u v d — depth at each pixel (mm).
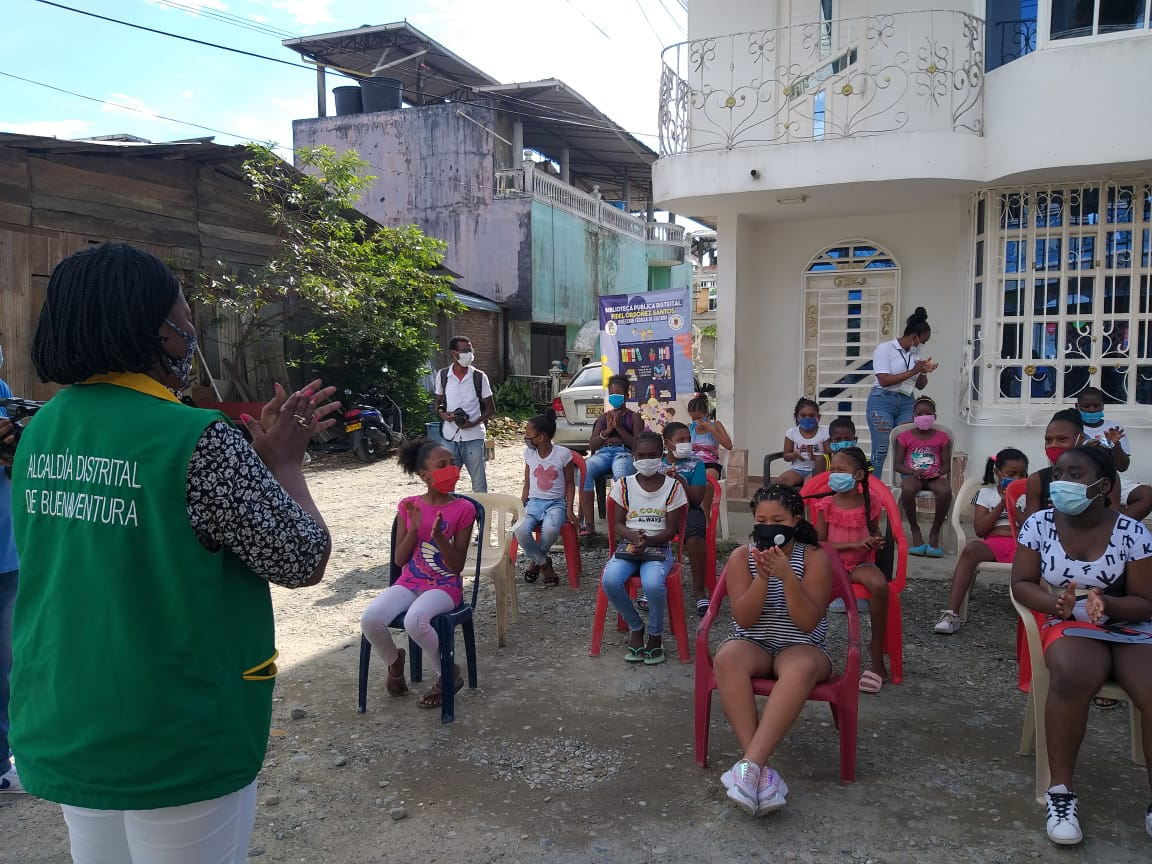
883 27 7863
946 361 8711
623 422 7426
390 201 21156
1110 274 7332
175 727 1637
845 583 3557
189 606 1646
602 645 4965
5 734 3334
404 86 22500
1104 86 6652
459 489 10031
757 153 7695
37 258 10172
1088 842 2934
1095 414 5523
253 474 1715
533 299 20234
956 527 5648
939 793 3289
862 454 4527
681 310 8500
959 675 4469
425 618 3953
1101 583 3178
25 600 1757
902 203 8312
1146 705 2947
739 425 9203
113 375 1765
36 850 2988
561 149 23094
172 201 11844
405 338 13891
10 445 2340
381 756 3658
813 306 9234
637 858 2904
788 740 3752
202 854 1713
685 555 6590
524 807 3238
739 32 8008
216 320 12281
